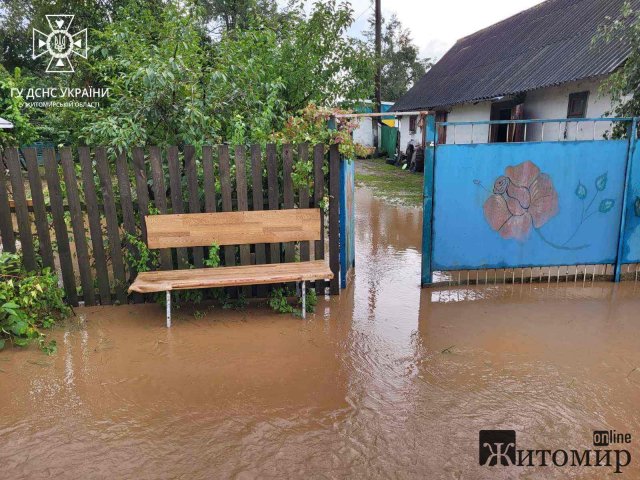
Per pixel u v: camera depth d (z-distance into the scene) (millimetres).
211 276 4809
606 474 2756
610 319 4980
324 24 9523
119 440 3043
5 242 4949
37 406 3404
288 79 9109
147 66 5535
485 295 5672
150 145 5770
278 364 3996
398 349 4281
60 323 4797
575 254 6016
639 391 3607
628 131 5812
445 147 5543
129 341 4418
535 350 4277
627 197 5883
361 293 5727
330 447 2973
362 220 10258
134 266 5172
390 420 3240
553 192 5789
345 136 5168
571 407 3398
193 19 7387
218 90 6074
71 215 4941
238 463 2834
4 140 8477
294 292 5328
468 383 3713
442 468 2795
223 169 4984
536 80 11742
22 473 2760
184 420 3244
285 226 5141
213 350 4246
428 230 5762
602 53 9898
